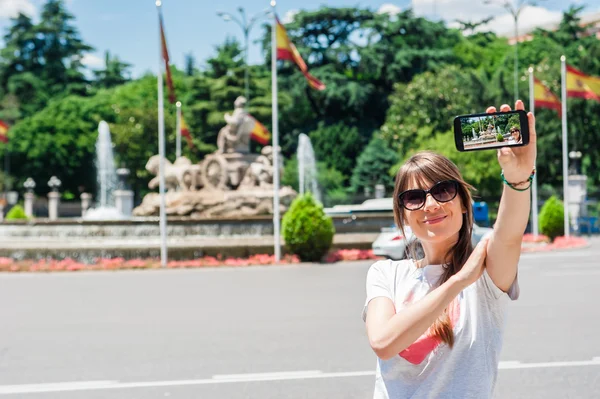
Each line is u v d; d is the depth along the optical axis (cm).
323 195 6125
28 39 8438
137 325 1084
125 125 6638
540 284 1529
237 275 1948
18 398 662
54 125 7144
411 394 257
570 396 639
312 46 6675
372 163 6141
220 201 2797
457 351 256
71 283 1803
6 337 991
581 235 3847
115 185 4872
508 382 692
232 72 6334
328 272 1988
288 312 1190
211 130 6488
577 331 959
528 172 239
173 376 742
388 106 6581
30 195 6334
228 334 987
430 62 6191
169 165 3069
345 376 729
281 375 737
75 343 940
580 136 5034
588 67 5138
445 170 277
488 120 242
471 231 279
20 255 2409
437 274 274
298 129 6606
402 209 280
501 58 7000
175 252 2353
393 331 239
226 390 680
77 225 2544
